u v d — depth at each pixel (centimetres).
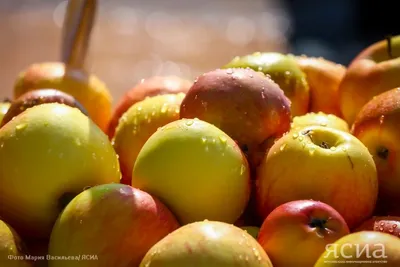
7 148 61
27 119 61
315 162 60
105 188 59
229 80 65
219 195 60
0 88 198
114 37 260
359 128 66
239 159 61
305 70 76
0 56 224
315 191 60
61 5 289
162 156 60
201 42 262
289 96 72
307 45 259
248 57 74
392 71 70
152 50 248
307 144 61
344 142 61
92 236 57
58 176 61
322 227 57
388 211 65
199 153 60
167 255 54
